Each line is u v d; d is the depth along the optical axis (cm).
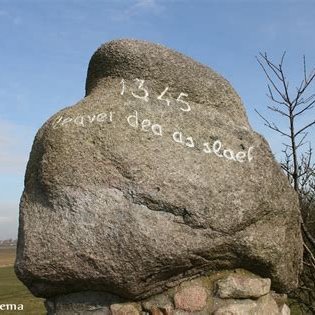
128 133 352
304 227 570
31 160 373
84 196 337
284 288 392
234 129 376
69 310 348
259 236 353
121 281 330
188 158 349
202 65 405
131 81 384
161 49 397
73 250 330
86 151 346
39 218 344
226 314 344
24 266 339
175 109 372
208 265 348
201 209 336
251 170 360
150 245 327
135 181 336
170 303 344
